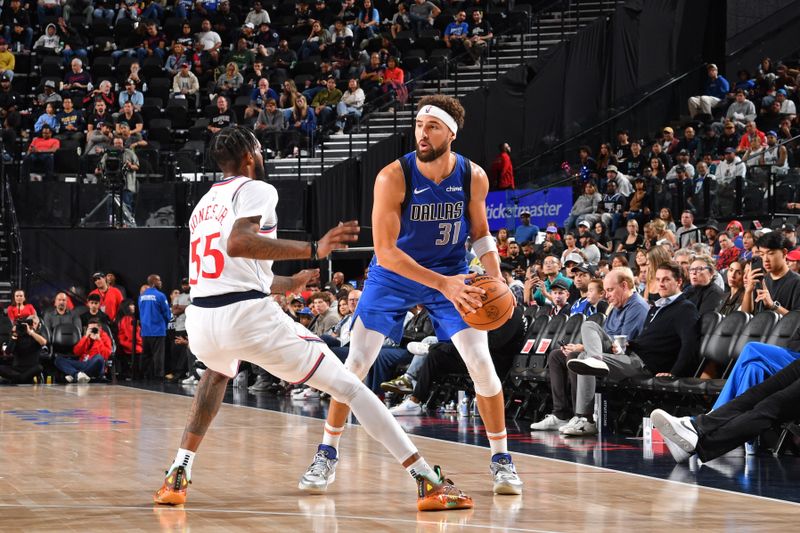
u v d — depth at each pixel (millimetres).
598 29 22266
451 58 24688
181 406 12367
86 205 21453
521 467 6945
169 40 28141
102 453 7531
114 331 19672
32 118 24812
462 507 5191
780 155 16484
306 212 21688
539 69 21969
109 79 26375
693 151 20125
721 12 23531
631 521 4859
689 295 9938
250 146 5359
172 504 5258
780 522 4840
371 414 5168
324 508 5211
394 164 5723
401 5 27703
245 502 5391
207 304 5141
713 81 22672
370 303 5906
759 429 6914
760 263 9344
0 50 26750
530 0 26344
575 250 15672
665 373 8953
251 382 16609
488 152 21797
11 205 20719
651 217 17531
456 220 5840
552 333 10703
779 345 8148
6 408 11922
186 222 21484
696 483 6227
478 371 5746
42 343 17516
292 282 5328
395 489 5871
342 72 25703
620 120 22234
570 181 19984
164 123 23891
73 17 28828
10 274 20406
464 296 5379
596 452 7859
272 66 26422
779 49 24812
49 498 5469
